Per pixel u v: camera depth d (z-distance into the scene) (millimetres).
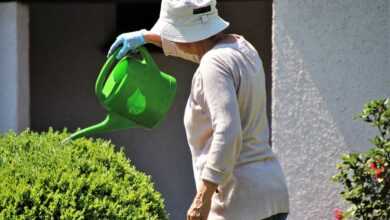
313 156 14695
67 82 21344
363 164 13109
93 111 21375
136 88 11414
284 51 14789
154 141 21453
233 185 10133
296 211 14883
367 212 12969
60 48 21281
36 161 11430
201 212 9758
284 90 14852
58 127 21250
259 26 20844
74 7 21219
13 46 16781
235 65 10039
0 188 10469
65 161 11477
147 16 20781
